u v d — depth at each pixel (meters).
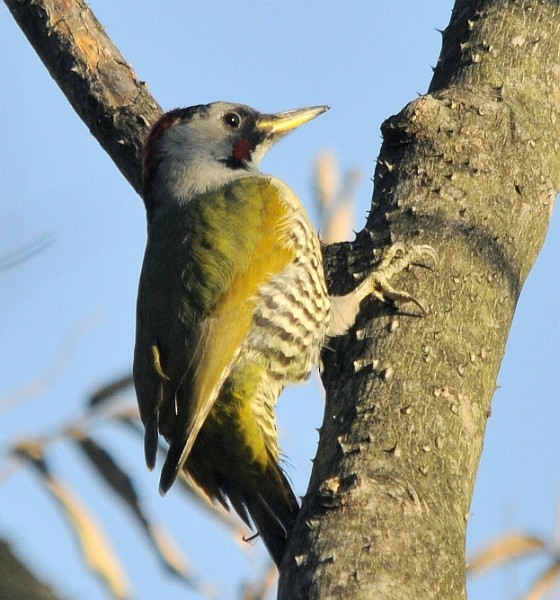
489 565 7.98
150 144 11.74
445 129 9.09
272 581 7.73
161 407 10.27
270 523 9.56
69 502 7.31
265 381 10.26
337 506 6.62
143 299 10.96
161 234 11.30
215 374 10.00
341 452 7.18
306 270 10.45
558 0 9.88
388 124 9.26
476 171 8.88
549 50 9.63
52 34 11.57
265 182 11.46
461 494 7.09
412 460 7.10
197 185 11.73
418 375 7.68
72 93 11.77
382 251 8.73
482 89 9.36
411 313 8.12
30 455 7.44
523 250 8.76
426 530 6.57
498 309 8.30
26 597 3.91
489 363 8.02
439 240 8.52
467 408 7.60
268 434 10.00
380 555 6.34
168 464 9.21
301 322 10.32
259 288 10.47
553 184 9.19
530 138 9.13
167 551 7.45
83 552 7.13
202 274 10.56
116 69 11.73
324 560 6.36
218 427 9.90
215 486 9.87
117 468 7.84
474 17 9.90
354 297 8.60
